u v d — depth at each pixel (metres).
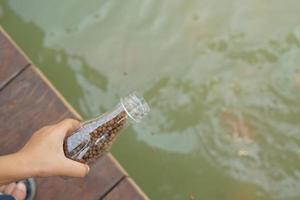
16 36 2.63
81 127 1.33
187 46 2.55
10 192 1.78
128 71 2.52
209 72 2.50
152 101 2.46
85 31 2.62
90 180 1.84
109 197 1.82
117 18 2.63
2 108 1.94
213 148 2.38
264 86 2.48
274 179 2.32
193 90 2.48
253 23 2.59
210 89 2.48
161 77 2.50
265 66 2.51
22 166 1.20
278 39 2.56
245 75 2.50
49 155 1.24
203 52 2.54
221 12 2.62
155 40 2.57
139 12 2.63
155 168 2.35
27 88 1.98
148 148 2.39
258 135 2.40
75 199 1.81
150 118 2.43
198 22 2.60
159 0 2.64
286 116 2.43
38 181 1.83
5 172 1.17
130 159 2.37
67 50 2.58
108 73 2.52
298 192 2.29
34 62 2.57
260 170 2.34
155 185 2.31
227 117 2.43
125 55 2.55
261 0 2.63
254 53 2.54
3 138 1.89
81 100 2.49
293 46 2.55
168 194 2.29
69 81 2.53
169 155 2.37
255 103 2.45
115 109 1.29
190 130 2.42
